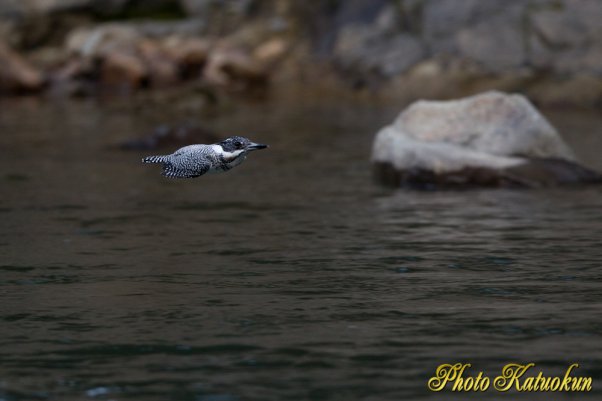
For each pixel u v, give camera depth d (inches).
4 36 1445.6
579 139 916.6
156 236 548.7
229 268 475.2
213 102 1249.4
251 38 1414.9
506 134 707.4
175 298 421.7
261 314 397.1
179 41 1412.4
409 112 731.4
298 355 346.6
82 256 501.0
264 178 749.9
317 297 422.3
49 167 796.6
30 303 415.8
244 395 310.8
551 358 340.2
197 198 669.3
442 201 645.3
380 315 393.7
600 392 311.4
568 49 1213.7
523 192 670.5
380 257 495.8
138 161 830.5
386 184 715.4
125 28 1434.5
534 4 1263.5
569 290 427.8
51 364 340.2
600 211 604.1
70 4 1460.4
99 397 310.5
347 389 315.0
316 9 1414.9
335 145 917.8
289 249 515.2
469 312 396.5
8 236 548.4
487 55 1238.9
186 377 326.6
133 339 366.0
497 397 308.5
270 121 1088.2
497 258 490.3
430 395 309.9
